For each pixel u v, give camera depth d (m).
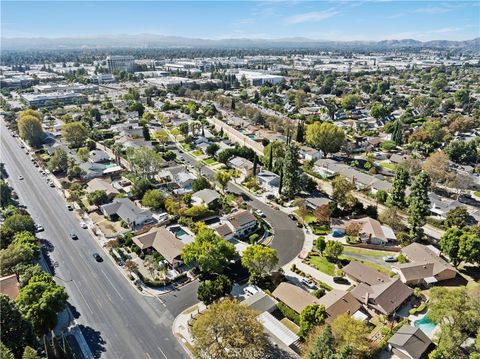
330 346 53.72
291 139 180.12
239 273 84.81
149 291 78.88
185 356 62.28
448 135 180.50
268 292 76.94
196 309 73.44
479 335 57.91
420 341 62.06
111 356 62.09
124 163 156.38
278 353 60.16
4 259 77.88
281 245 97.25
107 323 69.50
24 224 95.75
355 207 113.25
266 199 124.25
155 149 168.75
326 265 88.31
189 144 181.25
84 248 95.25
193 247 82.56
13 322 57.28
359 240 99.00
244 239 100.06
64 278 82.75
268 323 66.62
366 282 79.00
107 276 83.88
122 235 99.25
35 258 84.75
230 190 130.75
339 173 142.00
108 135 195.12
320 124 164.12
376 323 69.50
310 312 65.00
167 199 116.88
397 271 84.00
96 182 130.50
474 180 133.75
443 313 59.16
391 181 133.25
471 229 96.56
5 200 115.56
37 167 153.88
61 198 125.19
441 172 126.62
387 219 104.06
